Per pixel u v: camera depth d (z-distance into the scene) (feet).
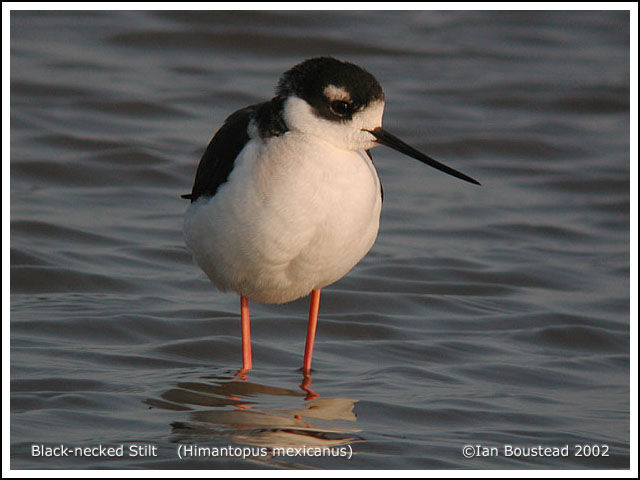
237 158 30.30
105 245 47.01
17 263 43.86
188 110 66.80
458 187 58.49
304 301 41.63
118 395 31.07
